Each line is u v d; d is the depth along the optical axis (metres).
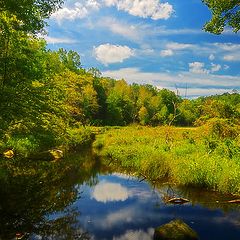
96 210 12.52
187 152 19.69
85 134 41.34
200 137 24.67
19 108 13.36
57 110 14.74
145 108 85.94
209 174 14.82
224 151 18.27
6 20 12.90
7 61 13.25
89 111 72.19
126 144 28.41
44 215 11.95
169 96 95.44
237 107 28.16
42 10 16.02
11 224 11.02
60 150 27.34
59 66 52.00
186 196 13.86
